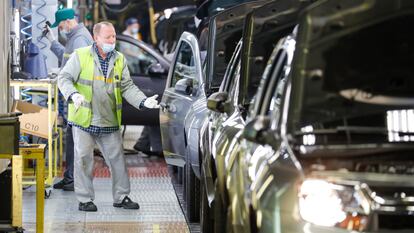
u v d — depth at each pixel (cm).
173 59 1736
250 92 1073
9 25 1412
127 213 1563
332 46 802
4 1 1259
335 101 816
